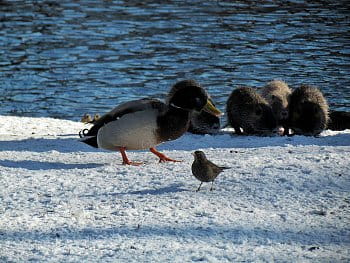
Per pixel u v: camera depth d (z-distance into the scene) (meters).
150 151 15.55
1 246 8.61
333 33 42.59
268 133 18.75
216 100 28.75
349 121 20.92
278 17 47.91
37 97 30.30
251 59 36.47
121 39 42.38
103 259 8.00
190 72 34.19
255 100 18.73
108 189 11.19
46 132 20.12
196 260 7.86
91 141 14.31
